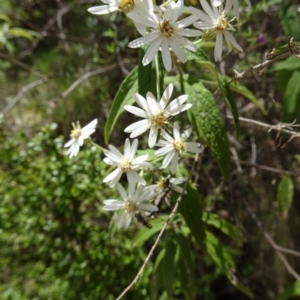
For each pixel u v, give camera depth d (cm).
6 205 28
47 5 41
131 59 30
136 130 14
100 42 34
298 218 32
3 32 29
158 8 14
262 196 30
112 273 27
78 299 27
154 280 21
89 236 28
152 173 17
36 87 34
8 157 27
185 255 19
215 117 16
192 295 20
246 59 27
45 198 27
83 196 26
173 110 14
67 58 34
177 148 15
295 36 24
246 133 29
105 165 24
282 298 25
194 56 17
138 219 16
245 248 33
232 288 35
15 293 32
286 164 29
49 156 27
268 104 27
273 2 24
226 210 29
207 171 26
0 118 28
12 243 31
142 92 15
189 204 17
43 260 30
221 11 14
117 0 14
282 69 23
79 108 32
